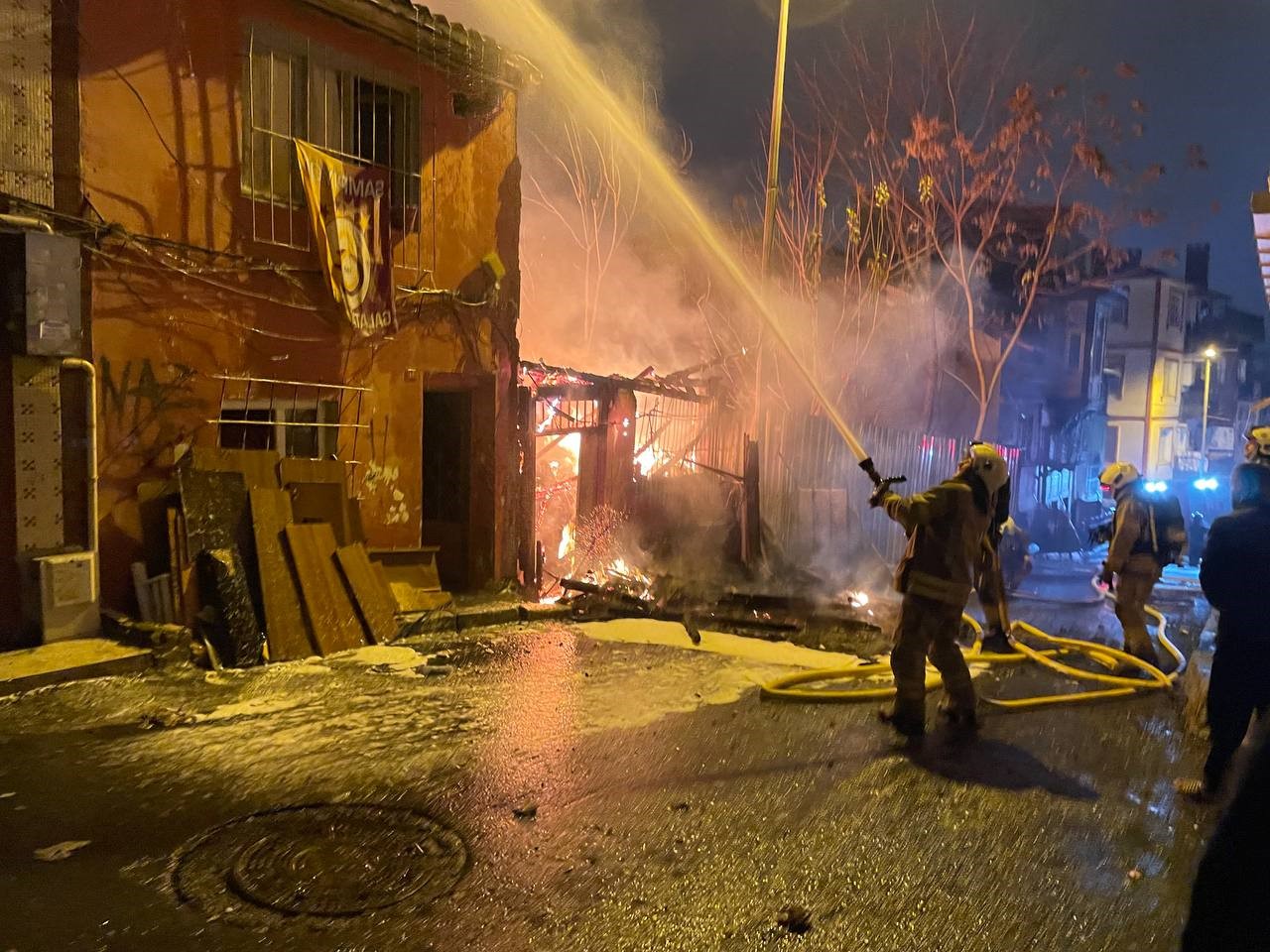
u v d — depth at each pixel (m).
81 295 6.81
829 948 3.41
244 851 4.02
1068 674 7.61
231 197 7.77
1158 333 38.16
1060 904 3.78
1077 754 5.66
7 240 6.33
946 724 6.19
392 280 8.84
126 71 7.01
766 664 7.62
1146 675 7.72
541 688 6.72
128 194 7.06
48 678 6.15
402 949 3.30
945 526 5.87
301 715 5.91
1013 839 4.39
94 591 6.90
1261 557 4.66
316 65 8.52
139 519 7.21
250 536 7.60
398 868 3.92
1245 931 1.98
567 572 11.60
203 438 7.66
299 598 7.60
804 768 5.26
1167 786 5.12
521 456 10.63
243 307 7.91
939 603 5.84
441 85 9.64
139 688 6.29
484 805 4.60
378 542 9.18
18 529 6.57
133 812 4.39
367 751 5.31
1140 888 3.94
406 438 9.43
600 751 5.43
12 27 6.34
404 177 9.41
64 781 4.73
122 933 3.35
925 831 4.45
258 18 7.89
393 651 7.67
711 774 5.11
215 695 6.25
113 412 7.05
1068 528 20.34
